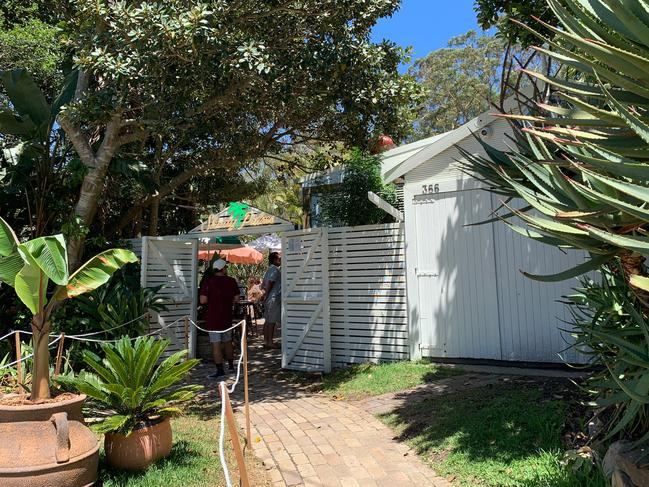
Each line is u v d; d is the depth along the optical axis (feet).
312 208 41.42
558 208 11.24
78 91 29.94
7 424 12.51
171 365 16.12
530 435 15.17
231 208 37.42
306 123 36.78
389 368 26.48
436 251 27.48
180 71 26.43
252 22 26.73
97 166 29.71
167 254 31.48
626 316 12.73
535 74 11.64
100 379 16.48
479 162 16.37
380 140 35.32
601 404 11.82
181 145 39.06
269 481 14.66
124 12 23.04
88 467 12.93
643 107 10.23
